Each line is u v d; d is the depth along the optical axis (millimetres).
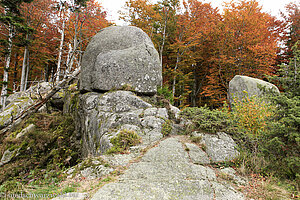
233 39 13453
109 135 5570
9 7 11328
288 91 4543
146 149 4879
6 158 6855
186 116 6348
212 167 4055
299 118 3494
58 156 7145
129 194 2830
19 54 16578
